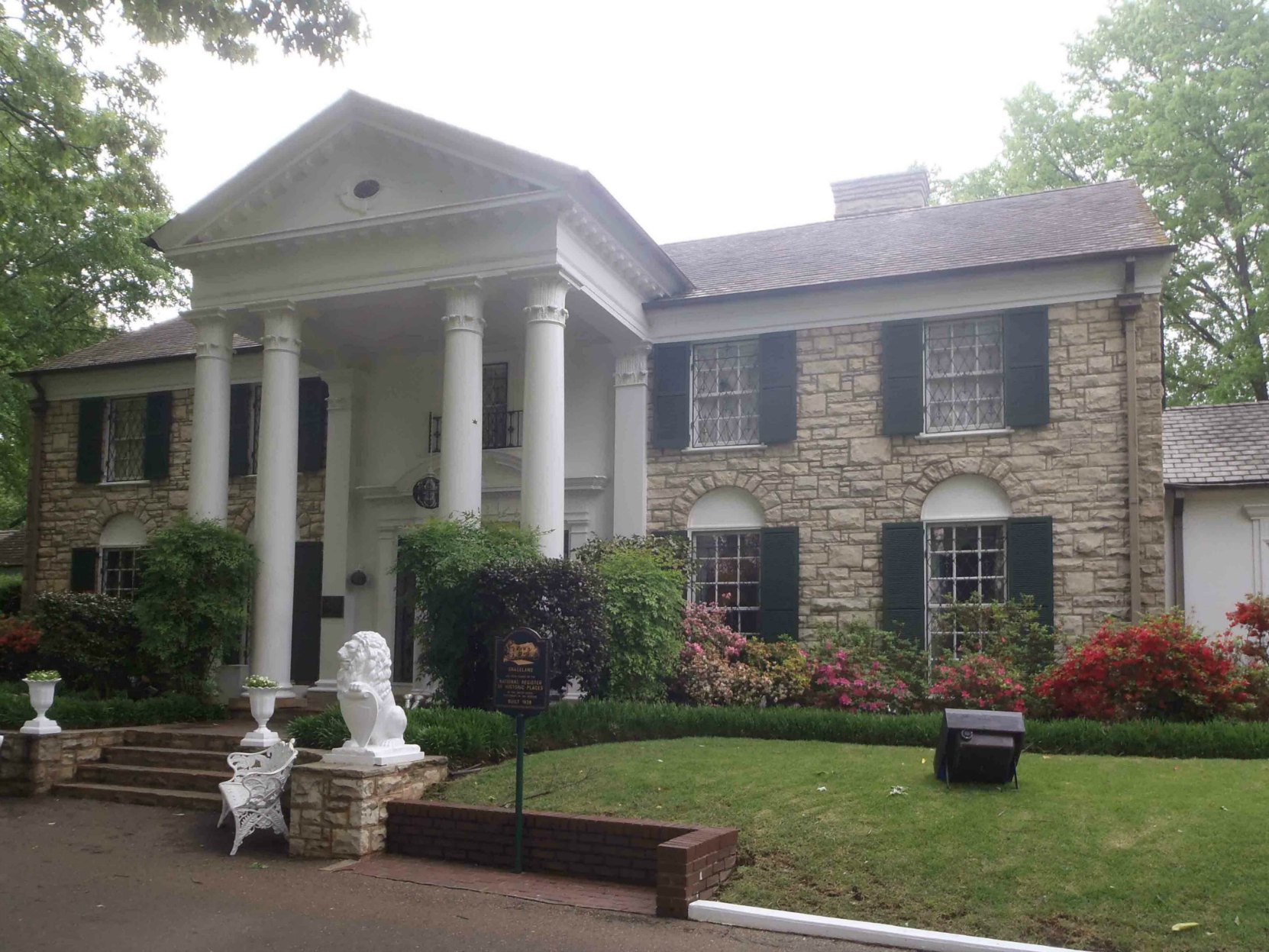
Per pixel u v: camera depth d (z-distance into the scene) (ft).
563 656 44.45
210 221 56.18
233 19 42.75
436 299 54.03
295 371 55.77
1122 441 50.96
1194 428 60.49
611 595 47.16
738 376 59.31
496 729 39.22
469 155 50.98
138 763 44.42
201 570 53.47
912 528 53.83
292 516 55.16
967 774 31.22
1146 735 37.22
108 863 31.50
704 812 30.66
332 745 40.68
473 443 50.88
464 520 48.91
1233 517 53.78
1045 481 52.06
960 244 58.80
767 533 56.44
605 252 54.65
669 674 49.29
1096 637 44.88
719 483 57.93
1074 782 31.53
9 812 39.40
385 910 26.35
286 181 55.06
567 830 29.78
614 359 61.05
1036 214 61.36
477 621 45.14
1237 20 84.12
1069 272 52.49
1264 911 23.00
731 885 26.68
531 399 50.26
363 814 31.73
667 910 25.71
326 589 63.21
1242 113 83.30
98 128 59.72
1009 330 53.36
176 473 70.79
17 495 109.19
